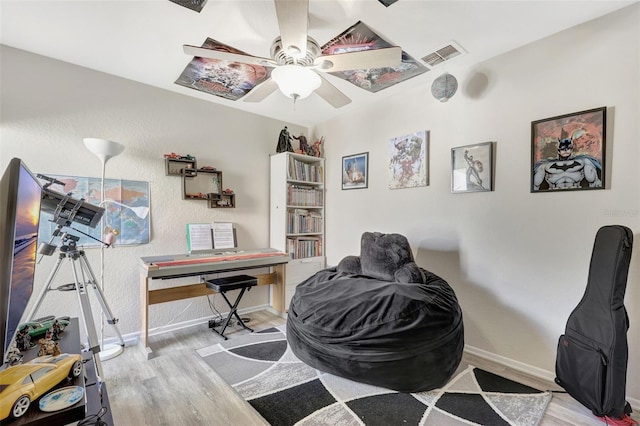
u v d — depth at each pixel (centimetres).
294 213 363
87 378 105
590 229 194
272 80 213
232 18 189
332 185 383
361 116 346
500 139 235
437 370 192
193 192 312
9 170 75
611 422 164
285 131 368
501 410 176
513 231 229
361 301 211
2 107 219
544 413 173
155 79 275
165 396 190
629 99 180
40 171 233
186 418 170
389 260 261
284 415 172
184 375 215
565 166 203
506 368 227
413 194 296
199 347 261
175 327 301
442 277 272
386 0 172
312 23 192
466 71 254
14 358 101
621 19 183
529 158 221
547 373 212
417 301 201
